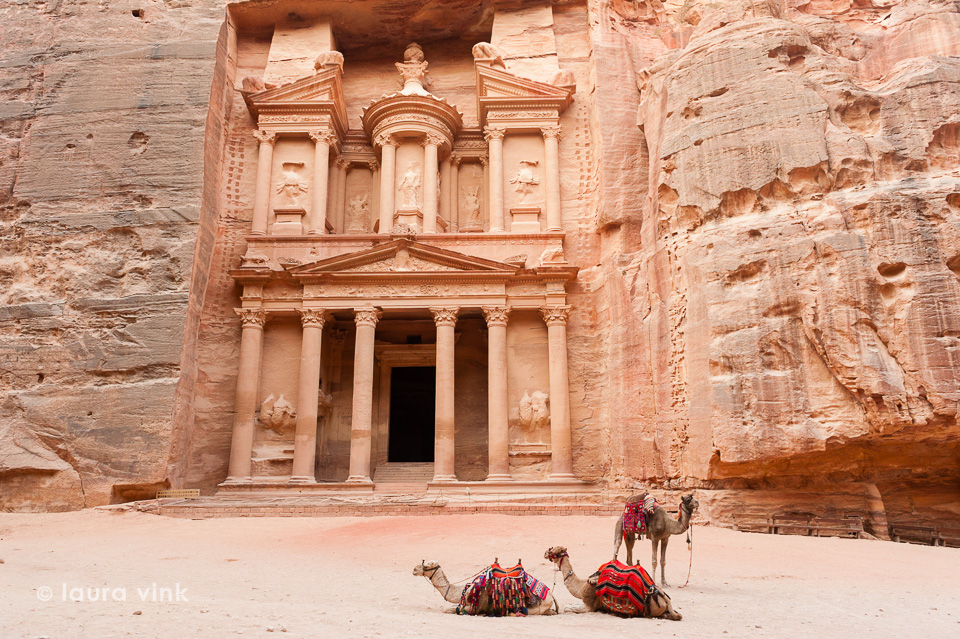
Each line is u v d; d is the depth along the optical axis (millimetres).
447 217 29094
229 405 25375
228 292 26641
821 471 18266
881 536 17391
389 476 26516
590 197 28000
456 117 29328
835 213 18234
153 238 23953
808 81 20234
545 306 25891
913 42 22125
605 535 15227
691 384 19391
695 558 12617
